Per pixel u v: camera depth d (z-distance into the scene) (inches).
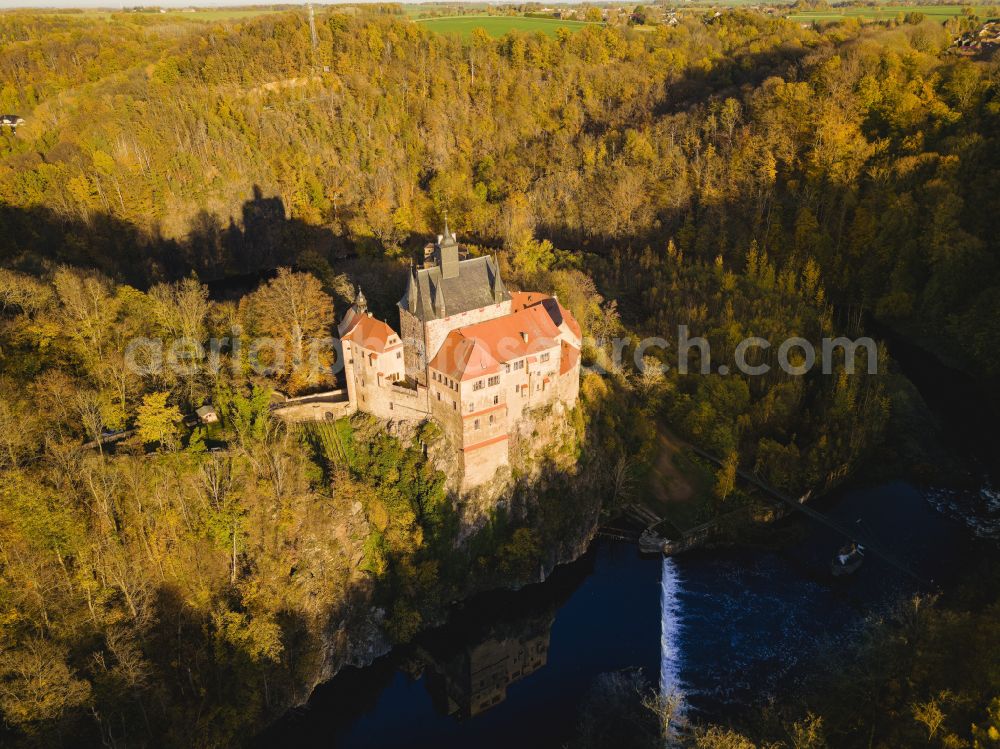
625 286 6845.5
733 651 3956.7
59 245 7229.3
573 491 4778.5
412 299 4367.6
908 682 3016.7
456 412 4252.0
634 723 3555.6
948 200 6501.0
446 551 4298.7
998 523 4744.1
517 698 3799.2
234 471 3890.3
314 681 3750.0
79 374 4111.7
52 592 3169.3
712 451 5275.6
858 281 7012.8
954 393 6063.0
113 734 3014.3
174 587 3501.5
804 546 4662.9
